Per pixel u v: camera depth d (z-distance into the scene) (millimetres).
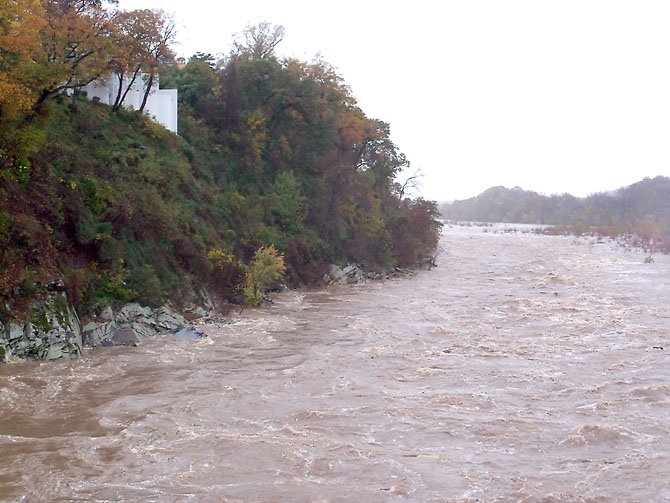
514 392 23656
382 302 44094
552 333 33594
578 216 176875
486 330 34438
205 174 49188
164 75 53406
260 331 33625
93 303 29375
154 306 32438
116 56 40875
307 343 31188
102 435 18922
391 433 19562
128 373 25109
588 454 18125
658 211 166875
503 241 98438
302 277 50375
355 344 31078
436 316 38562
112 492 15469
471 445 18734
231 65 57031
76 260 30078
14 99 28250
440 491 15789
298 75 62750
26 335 25516
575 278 56094
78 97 43750
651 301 43656
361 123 70062
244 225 47125
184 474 16531
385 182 80500
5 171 28266
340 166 62875
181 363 26812
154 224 36062
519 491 15805
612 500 15422
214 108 56219
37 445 18047
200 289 37406
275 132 60406
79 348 27062
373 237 61469
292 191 54875
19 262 26750
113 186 35250
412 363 27672
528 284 53188
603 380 25172
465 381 25031
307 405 22031
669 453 18172
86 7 42406
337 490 15789
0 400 21312
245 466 17062
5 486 15586
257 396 22844
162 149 46094
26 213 28406
